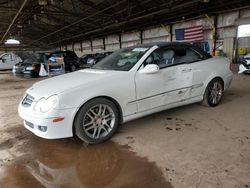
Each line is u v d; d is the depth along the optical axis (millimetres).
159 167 2260
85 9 14305
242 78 7852
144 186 1982
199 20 12977
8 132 3391
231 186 1919
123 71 3082
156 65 3059
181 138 2902
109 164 2375
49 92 2678
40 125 2596
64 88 2676
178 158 2412
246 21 10016
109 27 16625
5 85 8734
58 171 2289
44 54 11852
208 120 3512
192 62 3736
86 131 2760
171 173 2148
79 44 29609
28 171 2303
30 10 12977
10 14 16547
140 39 17906
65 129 2629
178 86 3488
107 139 2936
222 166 2223
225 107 4145
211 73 3953
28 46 38656
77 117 2682
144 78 3125
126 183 2041
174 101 3498
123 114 3010
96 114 2832
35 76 10969
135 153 2578
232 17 11172
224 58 4398
